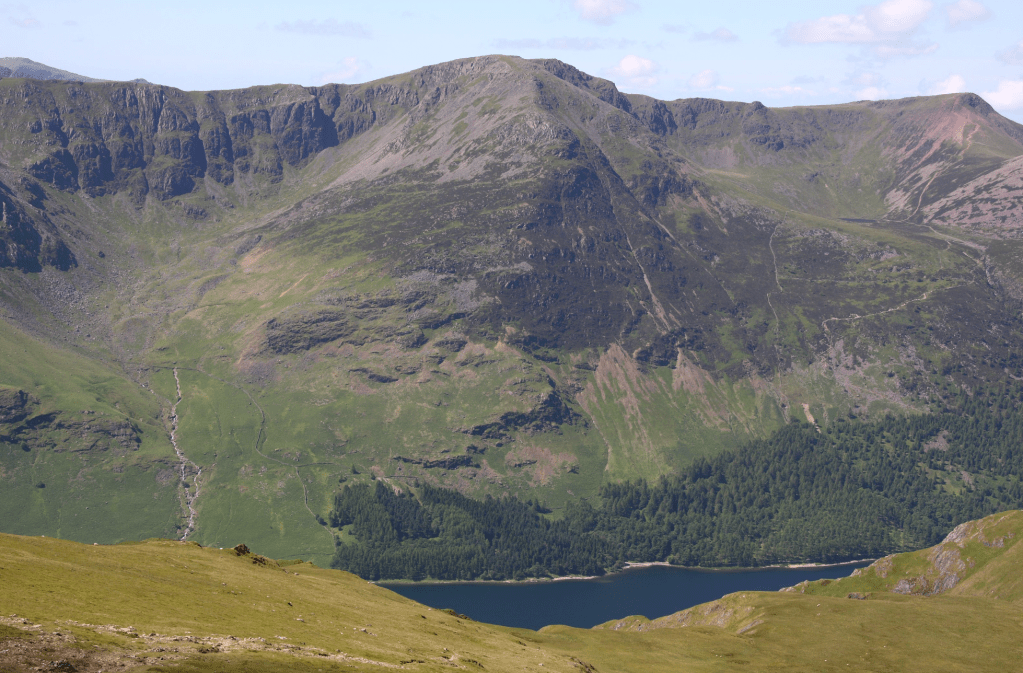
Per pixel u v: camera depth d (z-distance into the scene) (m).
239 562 142.25
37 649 71.12
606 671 144.00
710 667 152.88
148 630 83.38
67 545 112.69
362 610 127.81
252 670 78.56
